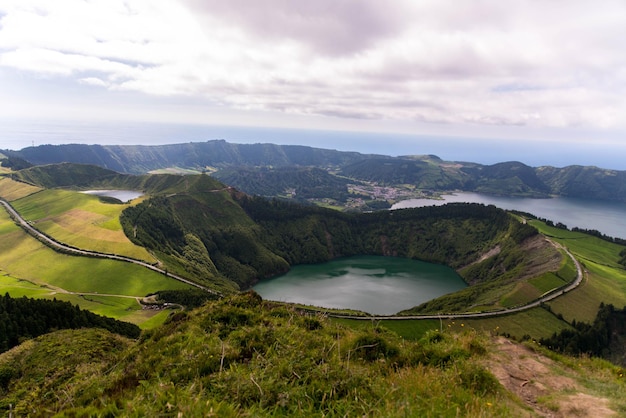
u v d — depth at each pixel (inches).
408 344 622.5
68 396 437.7
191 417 275.3
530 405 393.1
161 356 549.3
